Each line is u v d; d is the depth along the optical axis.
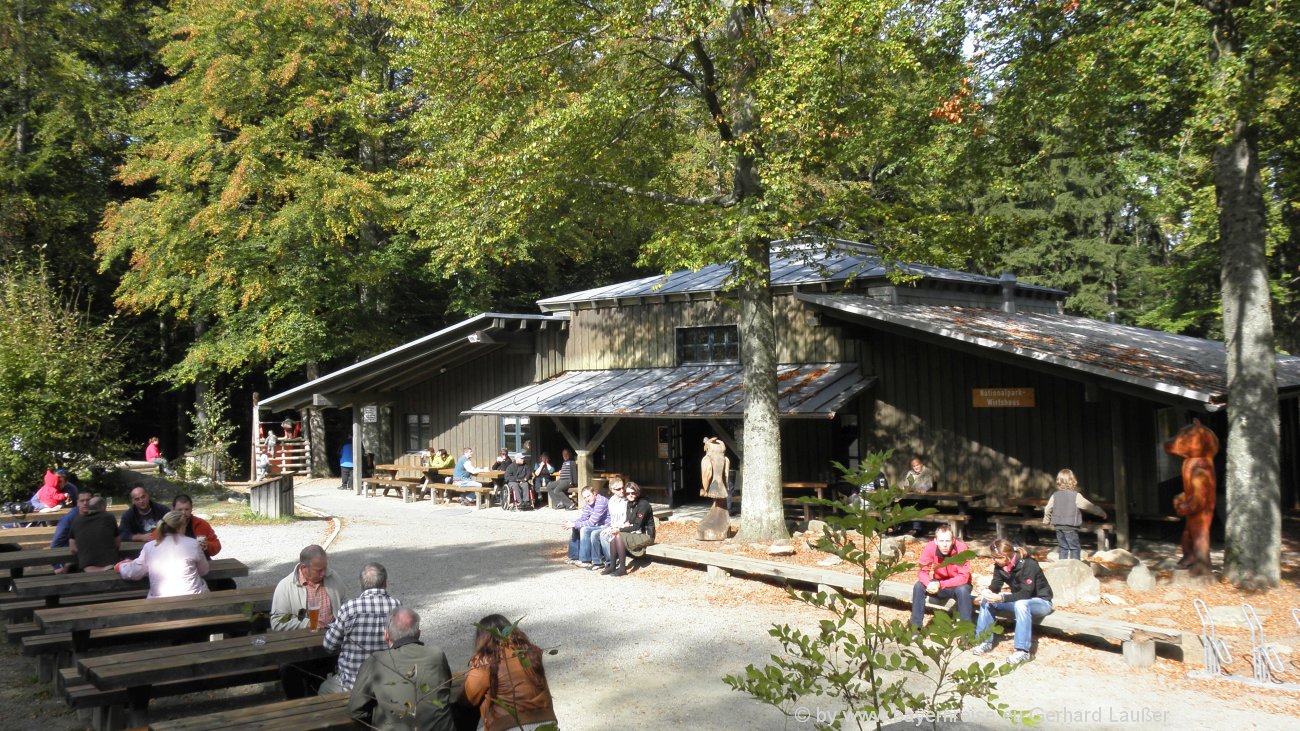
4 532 13.66
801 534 16.53
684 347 23.95
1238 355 12.23
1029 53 13.70
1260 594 11.67
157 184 34.19
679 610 12.16
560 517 21.70
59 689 8.66
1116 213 39.12
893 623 4.14
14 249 30.17
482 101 15.74
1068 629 9.74
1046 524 14.93
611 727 7.94
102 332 22.03
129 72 36.69
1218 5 11.72
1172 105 13.58
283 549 17.06
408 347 25.14
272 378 35.47
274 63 28.56
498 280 35.19
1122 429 16.55
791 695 4.23
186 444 41.44
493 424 26.98
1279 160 14.95
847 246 20.45
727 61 15.21
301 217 28.05
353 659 7.05
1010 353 16.05
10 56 30.39
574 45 16.12
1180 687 8.68
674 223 15.98
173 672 6.65
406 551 16.98
